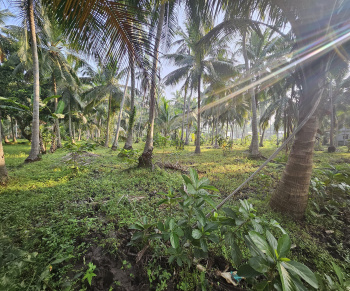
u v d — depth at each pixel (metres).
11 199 2.96
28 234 1.94
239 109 16.83
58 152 9.34
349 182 2.75
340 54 2.36
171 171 5.51
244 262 1.74
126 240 1.99
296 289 0.84
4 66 11.50
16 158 7.45
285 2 2.28
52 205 2.75
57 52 10.03
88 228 2.10
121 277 1.53
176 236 1.33
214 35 3.44
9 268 1.21
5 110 10.88
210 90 14.12
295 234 2.21
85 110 15.08
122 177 4.52
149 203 3.00
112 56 2.25
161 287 1.41
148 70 2.46
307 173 2.58
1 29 9.88
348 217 2.62
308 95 2.53
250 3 2.52
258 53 9.67
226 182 4.31
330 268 1.69
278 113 12.00
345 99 12.06
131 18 1.88
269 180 3.77
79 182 4.00
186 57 10.23
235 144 19.41
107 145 13.90
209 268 1.60
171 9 5.06
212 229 1.39
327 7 2.06
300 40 2.44
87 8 1.71
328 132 21.25
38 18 6.55
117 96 13.50
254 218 1.49
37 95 6.71
